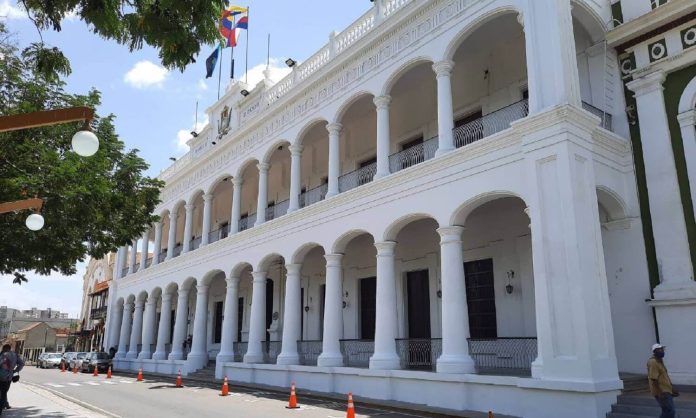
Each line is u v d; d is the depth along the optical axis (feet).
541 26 41.14
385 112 55.11
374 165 61.36
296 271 65.00
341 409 44.47
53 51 25.46
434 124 60.23
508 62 53.83
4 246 37.06
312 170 78.54
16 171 36.35
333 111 62.54
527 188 39.01
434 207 46.70
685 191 40.75
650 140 42.96
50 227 37.91
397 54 54.29
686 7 41.34
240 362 71.72
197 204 103.45
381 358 49.29
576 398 33.63
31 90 38.58
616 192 42.27
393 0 57.21
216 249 83.66
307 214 62.90
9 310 394.73
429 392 43.88
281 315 82.84
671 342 39.01
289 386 60.90
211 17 23.36
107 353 114.93
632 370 41.01
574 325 34.60
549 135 38.01
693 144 40.81
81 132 18.57
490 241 54.44
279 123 73.10
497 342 51.01
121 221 46.24
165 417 41.06
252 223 84.79
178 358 91.61
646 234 42.09
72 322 293.64
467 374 41.16
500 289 52.70
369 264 68.74
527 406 36.50
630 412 32.40
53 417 39.73
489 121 53.01
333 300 57.47
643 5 45.29
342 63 61.11
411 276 63.10
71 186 36.86
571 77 39.50
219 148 86.99
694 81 41.55
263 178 75.56
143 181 48.11
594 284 35.45
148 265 115.85
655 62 43.39
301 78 71.10
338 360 56.08
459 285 44.09
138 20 23.03
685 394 35.19
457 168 45.19
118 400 53.11
